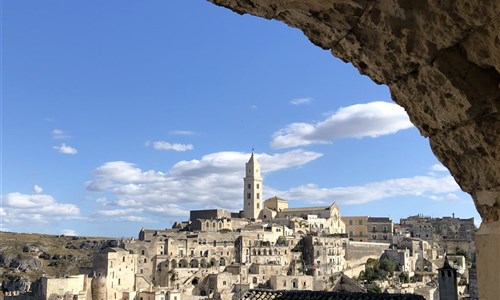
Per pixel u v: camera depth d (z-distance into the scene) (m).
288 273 178.00
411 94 8.99
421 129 9.39
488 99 7.59
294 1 9.14
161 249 182.00
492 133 7.79
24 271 191.00
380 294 32.91
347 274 195.12
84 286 150.62
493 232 8.37
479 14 6.92
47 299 139.38
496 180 8.13
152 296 147.38
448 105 8.24
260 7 10.04
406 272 188.50
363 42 9.10
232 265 174.00
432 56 7.96
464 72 7.66
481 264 8.69
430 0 7.37
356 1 8.36
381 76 9.51
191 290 165.12
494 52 7.17
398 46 8.39
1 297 169.88
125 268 165.25
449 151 8.95
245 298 34.72
